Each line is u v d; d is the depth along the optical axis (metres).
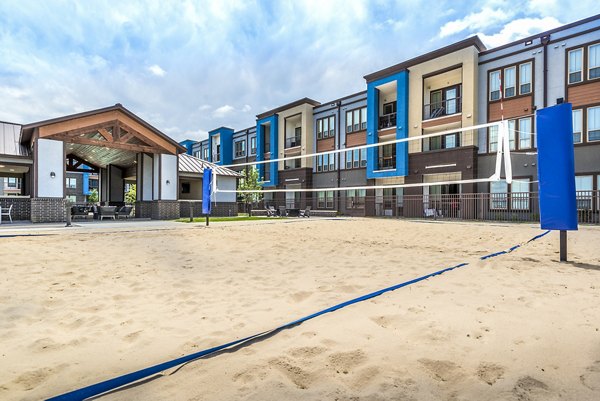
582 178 14.77
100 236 8.43
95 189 50.12
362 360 1.96
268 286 3.88
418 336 2.28
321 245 7.21
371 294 3.24
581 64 14.83
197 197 21.02
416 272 4.40
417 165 19.94
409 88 20.47
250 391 1.65
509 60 16.83
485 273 4.21
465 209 17.48
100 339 2.42
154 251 6.35
